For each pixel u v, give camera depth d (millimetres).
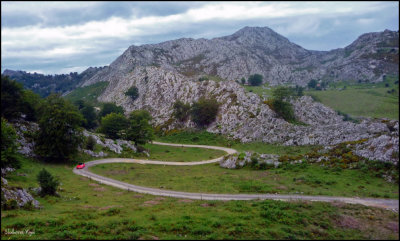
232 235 24812
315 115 122500
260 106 117000
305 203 34500
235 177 54406
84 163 69312
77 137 68500
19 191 32969
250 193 42031
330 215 30812
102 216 30000
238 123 112875
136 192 44969
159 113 153250
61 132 63750
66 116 65125
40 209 31891
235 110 120125
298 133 90250
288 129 95625
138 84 196750
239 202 36250
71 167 64750
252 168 62750
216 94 138500
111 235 24219
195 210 32688
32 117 70438
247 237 24578
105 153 80062
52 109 65000
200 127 123500
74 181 52156
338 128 81875
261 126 103375
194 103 130875
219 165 71375
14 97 58938
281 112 114938
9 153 42906
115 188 48125
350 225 28562
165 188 47531
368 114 106125
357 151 54875
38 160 62906
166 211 32312
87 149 76750
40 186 39812
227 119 117875
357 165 50656
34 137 65062
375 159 49969
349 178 46812
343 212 31875
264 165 62188
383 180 44438
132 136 94000
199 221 27797
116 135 100125
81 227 25844
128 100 186250
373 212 31812
